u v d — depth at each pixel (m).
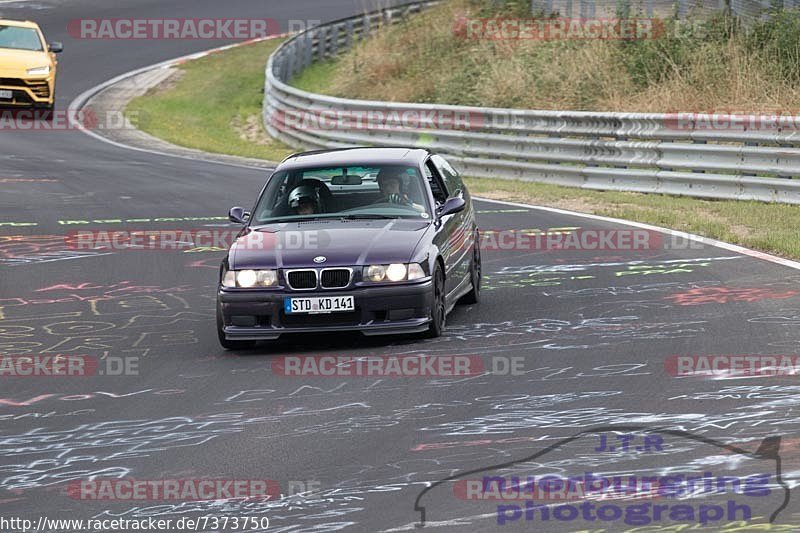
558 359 30.02
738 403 25.16
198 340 34.66
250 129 109.56
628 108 82.94
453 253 36.09
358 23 132.50
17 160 82.44
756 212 56.09
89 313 38.75
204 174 77.06
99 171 77.75
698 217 55.50
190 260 48.03
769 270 41.66
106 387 29.19
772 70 82.12
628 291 39.16
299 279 32.56
